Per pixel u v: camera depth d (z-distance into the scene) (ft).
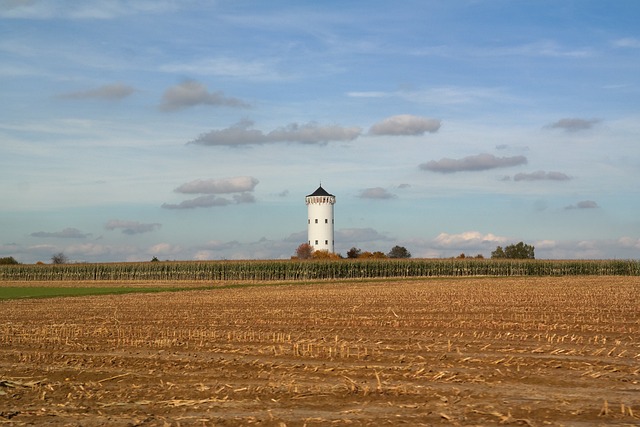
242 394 54.19
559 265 356.38
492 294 167.43
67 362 72.38
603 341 79.10
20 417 48.73
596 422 43.83
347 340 83.76
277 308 137.08
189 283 299.58
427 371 61.77
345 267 343.05
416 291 186.70
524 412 46.47
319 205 431.02
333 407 49.29
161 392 56.03
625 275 337.31
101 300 177.17
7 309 149.89
